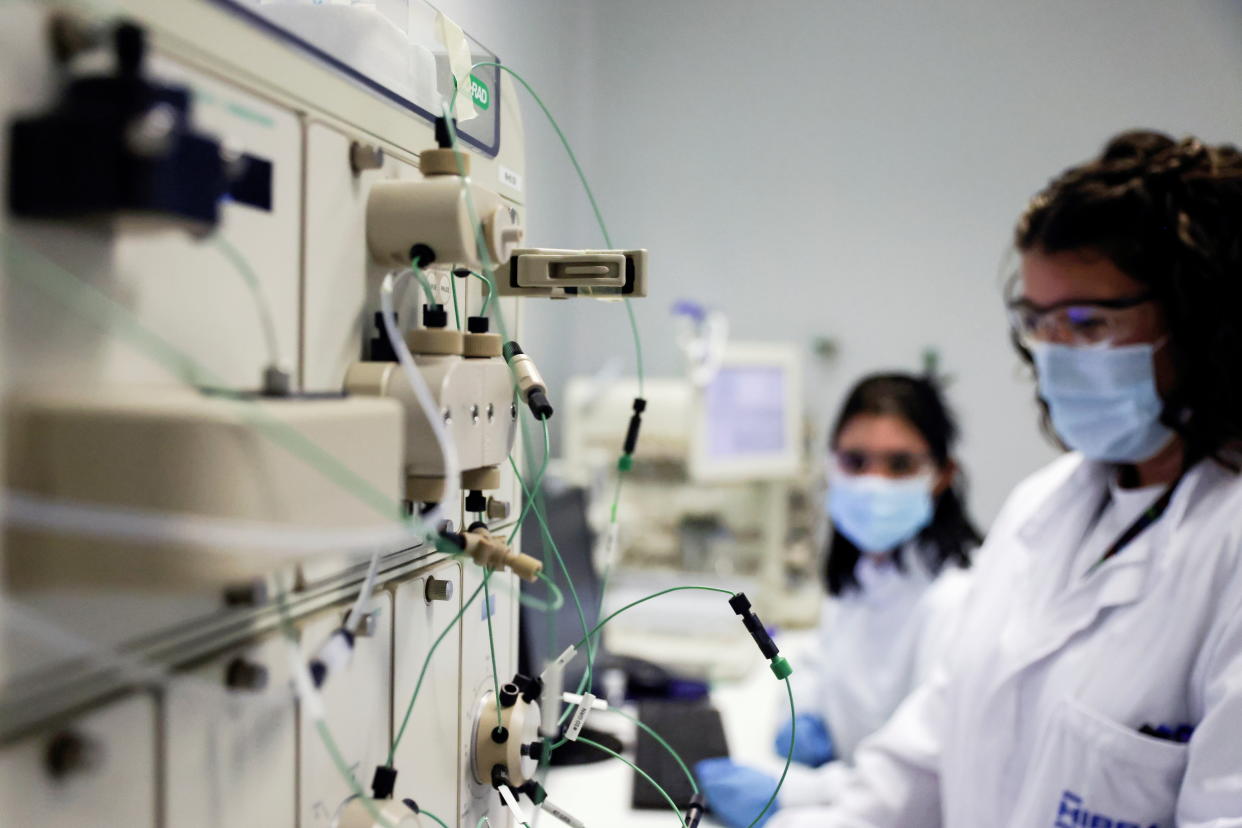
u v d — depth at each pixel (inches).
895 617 63.2
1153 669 36.3
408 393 16.8
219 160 11.5
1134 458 41.2
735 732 60.8
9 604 10.1
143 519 10.5
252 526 11.1
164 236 12.4
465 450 18.0
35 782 10.4
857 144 96.6
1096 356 39.3
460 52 23.2
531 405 19.9
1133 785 35.1
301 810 15.7
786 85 98.1
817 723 64.9
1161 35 87.6
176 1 12.3
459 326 21.9
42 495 10.5
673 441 80.5
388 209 17.7
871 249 96.7
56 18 10.4
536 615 51.4
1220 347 36.6
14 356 10.1
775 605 83.7
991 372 93.7
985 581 47.9
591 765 51.4
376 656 18.3
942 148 94.2
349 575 17.4
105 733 11.5
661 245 102.1
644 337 101.6
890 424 63.7
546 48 81.5
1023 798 39.2
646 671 65.9
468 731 23.2
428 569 20.9
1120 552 39.4
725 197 100.3
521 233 20.5
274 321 15.0
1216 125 86.7
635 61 101.7
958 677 45.2
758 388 82.1
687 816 25.8
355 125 17.5
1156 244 37.5
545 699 26.6
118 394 11.4
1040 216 41.8
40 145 10.1
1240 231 36.2
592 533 71.7
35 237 10.4
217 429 10.7
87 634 11.0
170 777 12.6
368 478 13.7
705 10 99.7
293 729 15.4
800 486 86.6
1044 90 91.0
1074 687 38.1
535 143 75.0
